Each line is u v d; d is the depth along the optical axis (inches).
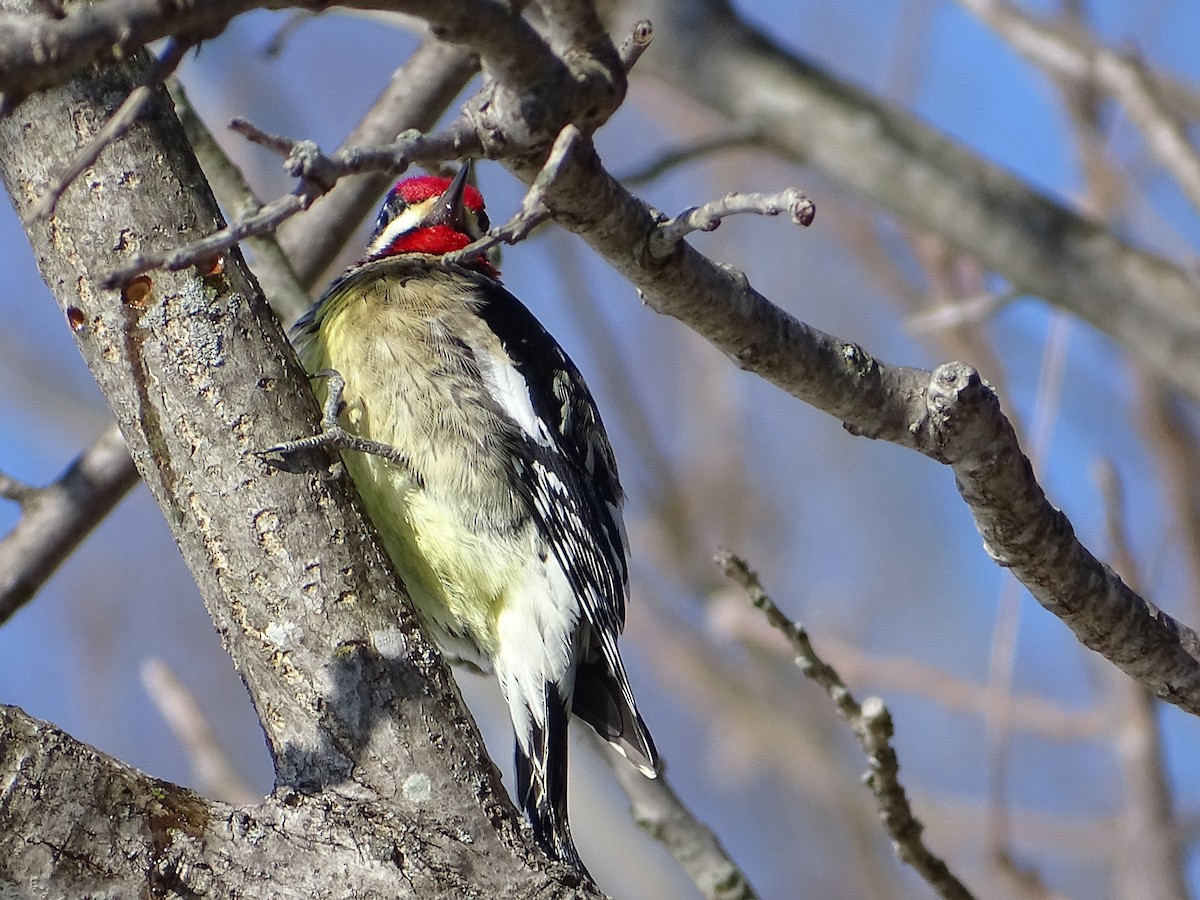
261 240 391.9
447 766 241.4
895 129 430.3
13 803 210.5
